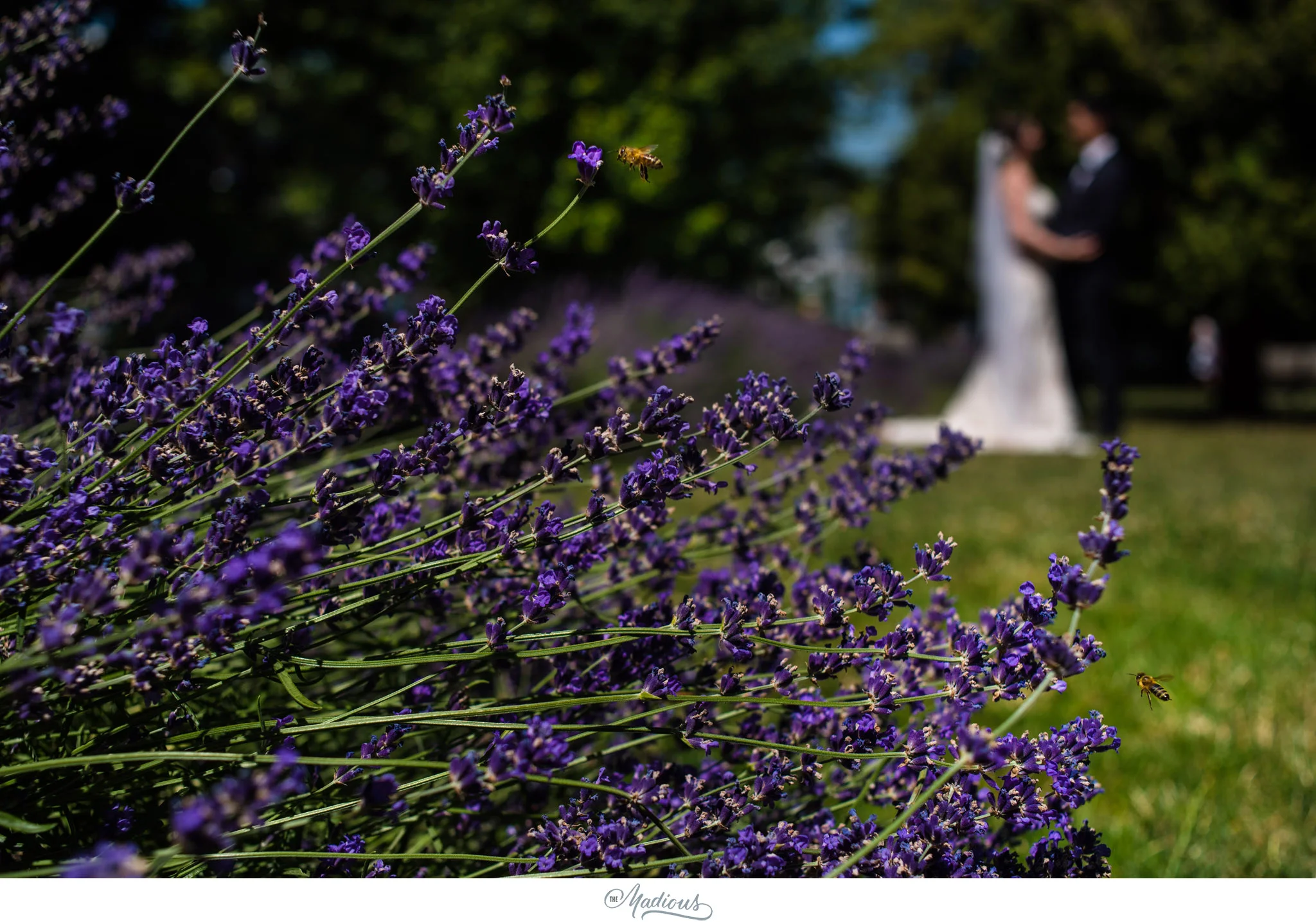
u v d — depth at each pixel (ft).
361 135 51.13
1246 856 6.19
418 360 3.77
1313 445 33.32
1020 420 33.96
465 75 45.68
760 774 3.92
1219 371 54.75
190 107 41.63
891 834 3.24
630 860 3.37
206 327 3.71
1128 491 3.39
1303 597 12.81
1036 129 33.73
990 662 3.56
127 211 3.73
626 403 5.07
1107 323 32.89
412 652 3.76
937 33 79.05
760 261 52.90
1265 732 8.24
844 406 3.79
